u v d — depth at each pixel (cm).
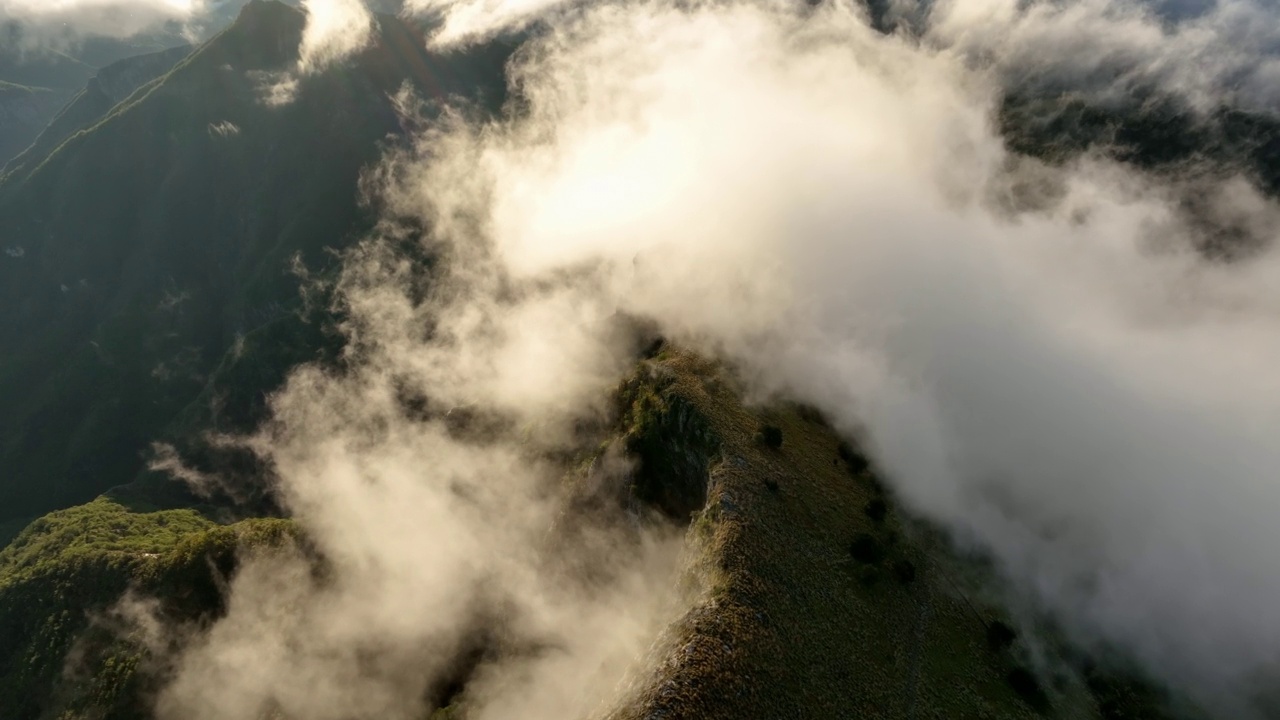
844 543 10431
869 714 7919
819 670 8062
